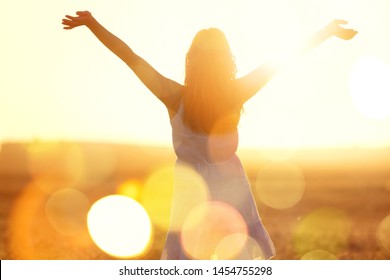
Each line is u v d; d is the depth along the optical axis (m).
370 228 35.34
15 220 44.41
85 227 38.06
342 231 32.88
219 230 6.08
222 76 6.04
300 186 134.00
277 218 48.28
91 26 6.04
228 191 6.14
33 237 29.12
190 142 6.14
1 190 115.88
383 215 49.62
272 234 31.11
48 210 60.34
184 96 6.09
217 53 6.05
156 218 49.22
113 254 21.80
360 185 135.75
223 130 6.10
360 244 24.77
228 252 6.05
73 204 73.38
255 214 6.20
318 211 58.19
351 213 53.34
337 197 87.94
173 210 6.23
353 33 6.23
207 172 6.14
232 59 6.15
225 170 6.16
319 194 98.81
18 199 85.00
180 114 6.12
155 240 28.33
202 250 6.07
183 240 6.14
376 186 128.50
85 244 25.72
